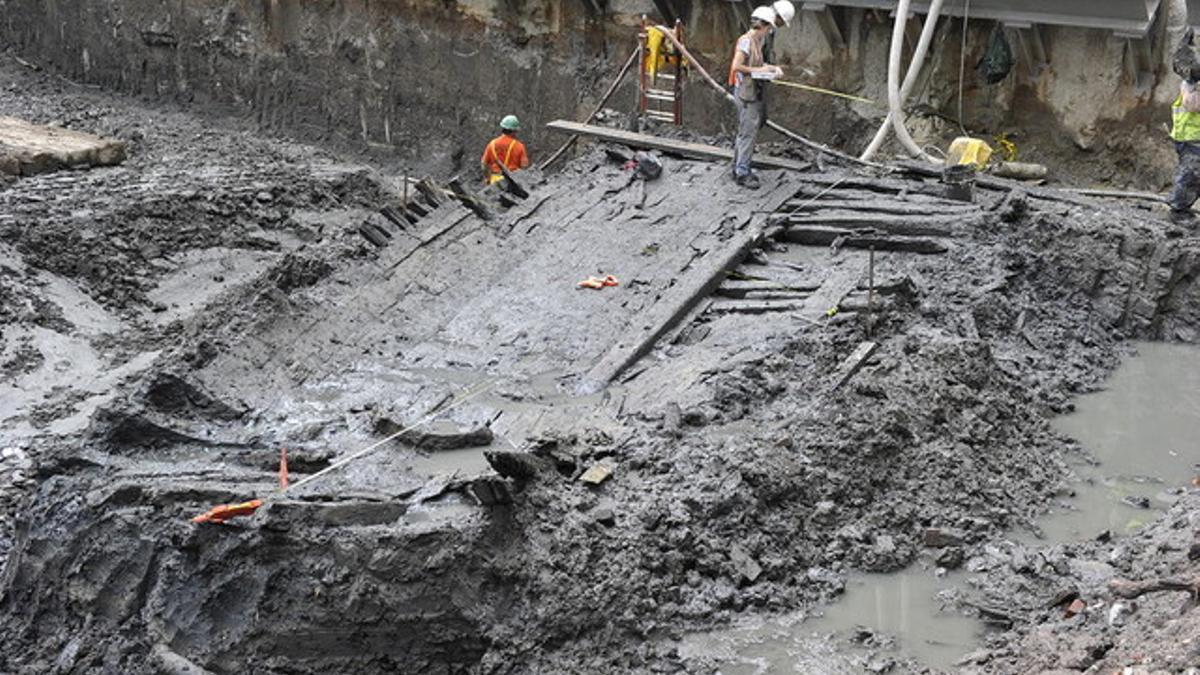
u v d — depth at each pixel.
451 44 22.41
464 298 12.40
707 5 19.28
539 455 9.05
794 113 18.89
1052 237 13.37
